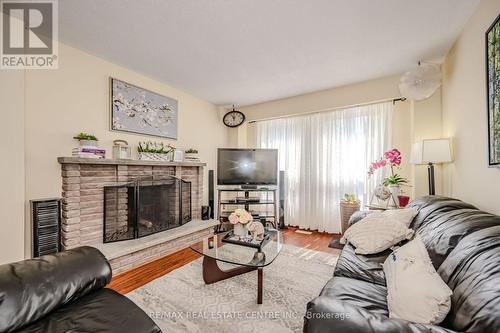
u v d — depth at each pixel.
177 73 3.10
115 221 2.67
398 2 1.77
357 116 3.53
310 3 1.78
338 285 1.34
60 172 2.34
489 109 1.58
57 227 2.16
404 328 0.69
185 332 1.50
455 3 1.78
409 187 3.14
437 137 2.75
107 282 1.21
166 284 2.09
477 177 1.85
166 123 3.49
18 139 1.92
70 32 2.18
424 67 2.46
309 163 3.98
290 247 3.10
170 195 3.33
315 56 2.62
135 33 2.20
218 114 4.58
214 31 2.15
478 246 1.00
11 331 0.86
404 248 1.45
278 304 1.79
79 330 0.89
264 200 4.17
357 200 3.35
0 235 1.83
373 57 2.64
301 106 3.92
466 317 0.78
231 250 2.08
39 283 0.99
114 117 2.81
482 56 1.74
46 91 2.26
